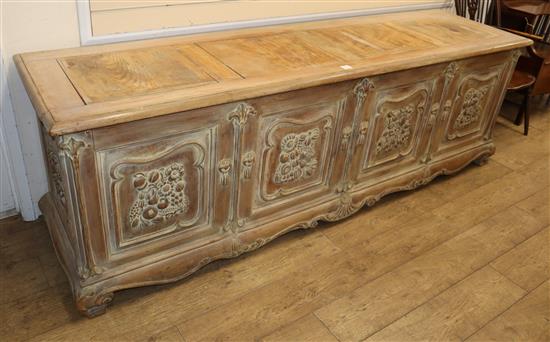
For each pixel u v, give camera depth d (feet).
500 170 8.52
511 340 5.17
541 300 5.74
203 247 5.38
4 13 4.79
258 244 5.82
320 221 6.71
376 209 7.14
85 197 4.30
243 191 5.44
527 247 6.63
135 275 4.96
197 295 5.33
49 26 5.09
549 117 10.69
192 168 4.89
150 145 4.48
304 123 5.50
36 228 6.03
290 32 6.52
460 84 7.06
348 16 7.50
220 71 5.04
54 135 3.79
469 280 5.94
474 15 9.64
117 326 4.86
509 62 7.59
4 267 5.40
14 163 5.68
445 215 7.15
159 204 4.86
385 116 6.35
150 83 4.61
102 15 5.31
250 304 5.28
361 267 5.97
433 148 7.46
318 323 5.13
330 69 5.39
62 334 4.72
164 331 4.87
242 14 6.37
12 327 4.73
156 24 5.74
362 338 5.00
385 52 6.13
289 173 5.78
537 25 11.09
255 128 5.09
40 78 4.48
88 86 4.42
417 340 5.05
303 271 5.81
